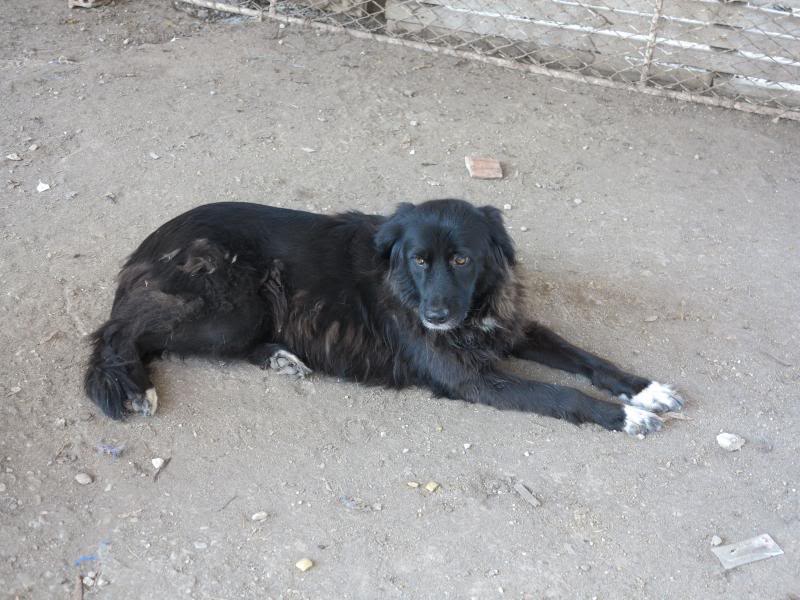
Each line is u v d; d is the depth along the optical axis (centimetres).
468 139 261
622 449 179
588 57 297
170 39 302
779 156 260
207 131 257
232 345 190
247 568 159
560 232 230
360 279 189
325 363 192
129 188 235
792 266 222
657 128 271
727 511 169
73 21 307
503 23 301
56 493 168
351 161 250
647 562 161
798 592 158
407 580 158
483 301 184
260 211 194
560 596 157
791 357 198
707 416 185
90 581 157
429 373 187
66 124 255
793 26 272
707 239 229
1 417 179
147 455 175
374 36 306
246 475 173
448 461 176
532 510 168
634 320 207
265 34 307
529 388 184
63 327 197
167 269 185
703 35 281
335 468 174
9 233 219
